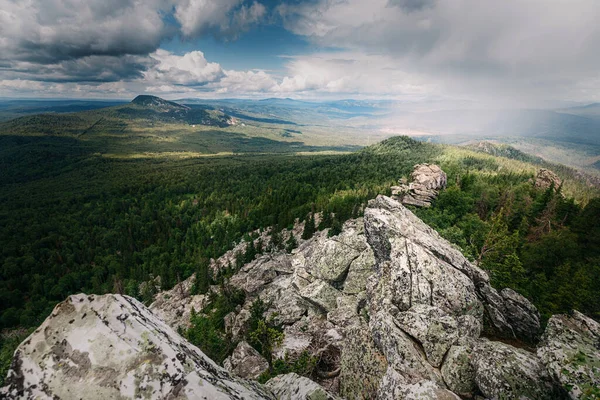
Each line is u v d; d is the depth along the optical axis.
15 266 137.50
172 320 76.38
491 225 60.56
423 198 93.25
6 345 95.12
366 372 20.88
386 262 32.66
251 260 98.81
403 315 23.20
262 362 32.62
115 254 156.38
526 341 24.61
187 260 126.88
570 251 54.75
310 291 44.03
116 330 6.07
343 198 143.62
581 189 188.25
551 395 14.30
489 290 28.73
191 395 5.44
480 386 16.05
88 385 5.25
